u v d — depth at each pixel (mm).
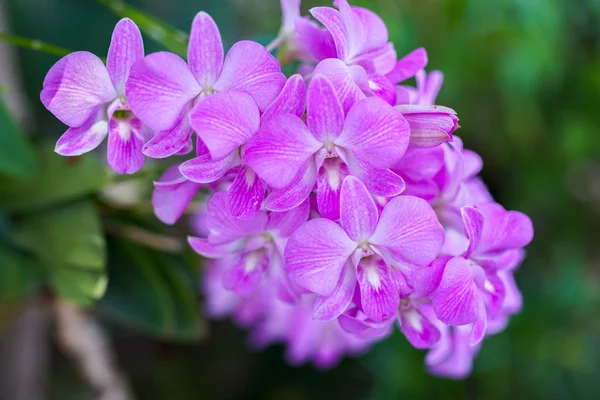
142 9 881
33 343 911
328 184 601
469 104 1091
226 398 1257
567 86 1100
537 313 1079
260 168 585
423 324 617
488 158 1158
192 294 749
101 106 612
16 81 812
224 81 597
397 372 1047
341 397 1271
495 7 1009
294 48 660
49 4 856
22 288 705
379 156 593
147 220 722
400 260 609
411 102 635
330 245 599
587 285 1142
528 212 1151
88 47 868
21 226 697
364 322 602
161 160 771
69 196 690
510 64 1011
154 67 584
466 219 607
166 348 1239
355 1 959
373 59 621
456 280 597
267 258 634
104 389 854
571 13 1079
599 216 1226
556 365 1098
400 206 598
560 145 1106
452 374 711
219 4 917
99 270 689
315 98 583
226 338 1260
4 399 892
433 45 1027
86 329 842
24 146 681
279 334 831
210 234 624
